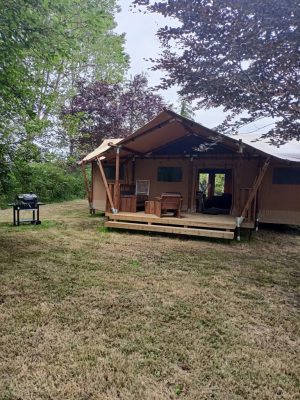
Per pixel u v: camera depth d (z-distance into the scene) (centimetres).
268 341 293
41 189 1544
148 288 423
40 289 408
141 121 1914
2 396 211
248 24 324
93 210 1197
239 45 341
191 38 370
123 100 1898
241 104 388
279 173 953
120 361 254
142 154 1106
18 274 464
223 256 608
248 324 327
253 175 976
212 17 334
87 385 225
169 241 735
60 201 1634
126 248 651
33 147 653
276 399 217
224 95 392
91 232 823
